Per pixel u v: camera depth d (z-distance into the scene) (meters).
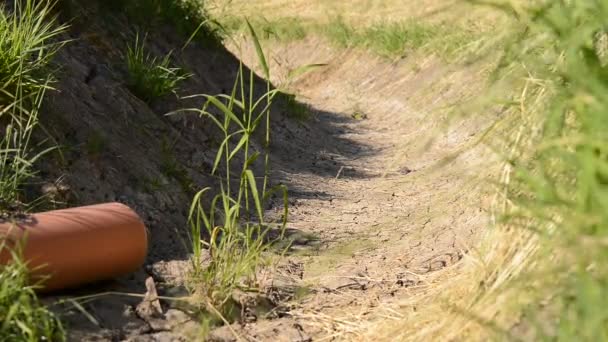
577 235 2.99
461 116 3.52
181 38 11.12
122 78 7.93
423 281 5.11
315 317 4.64
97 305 4.42
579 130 3.33
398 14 21.78
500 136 4.11
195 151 7.73
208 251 5.58
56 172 5.66
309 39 22.88
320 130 12.95
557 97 3.35
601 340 2.83
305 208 7.50
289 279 5.30
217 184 7.53
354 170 9.89
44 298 4.32
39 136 5.79
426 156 10.23
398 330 4.04
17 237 4.23
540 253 3.41
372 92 17.53
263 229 6.48
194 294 4.68
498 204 4.09
